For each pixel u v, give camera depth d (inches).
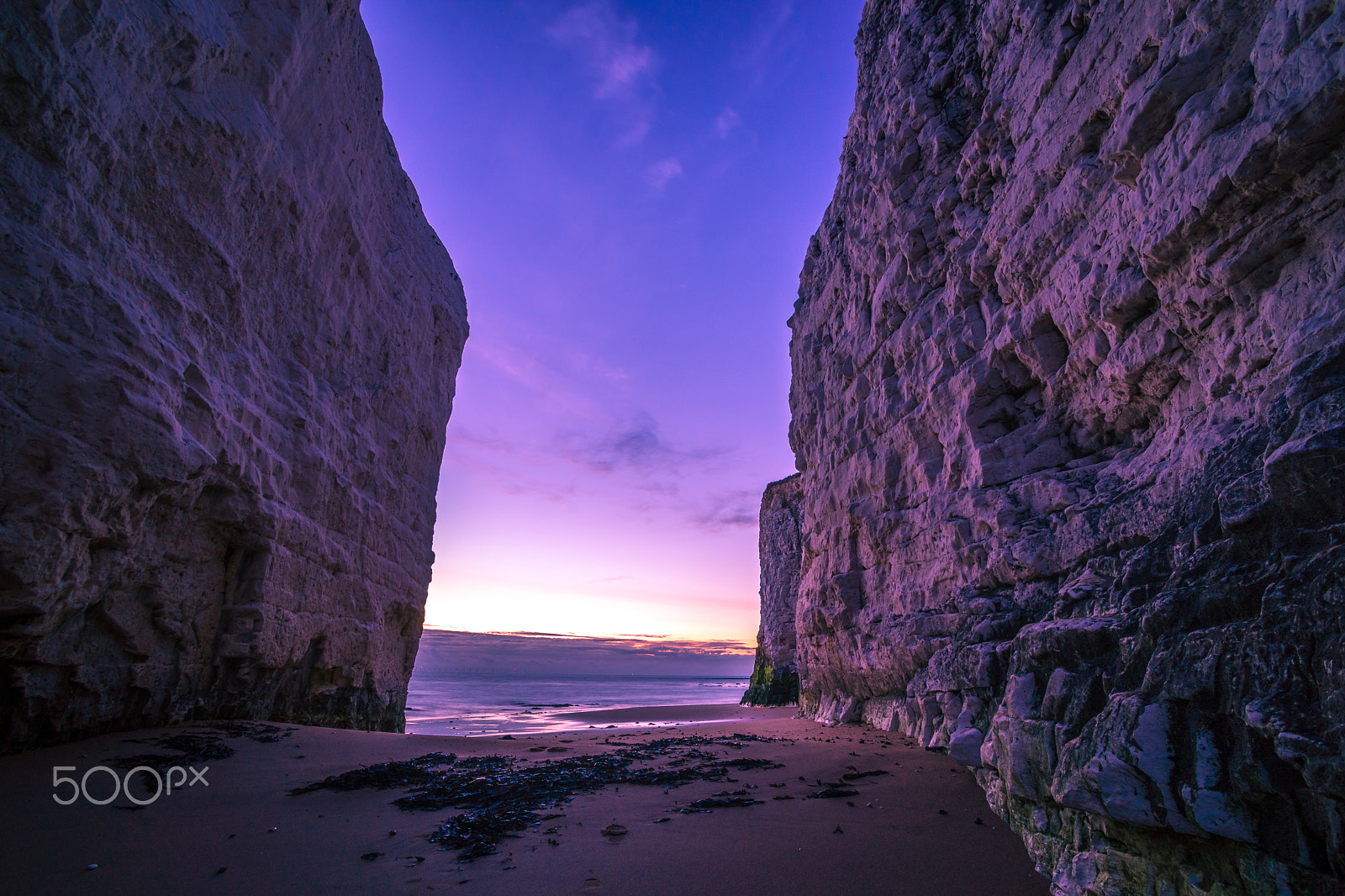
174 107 335.9
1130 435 307.7
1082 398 326.3
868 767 349.7
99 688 321.1
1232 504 163.3
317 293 497.7
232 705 417.7
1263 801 120.4
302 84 448.8
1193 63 228.2
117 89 297.4
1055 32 315.0
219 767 316.5
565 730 968.3
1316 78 174.1
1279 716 118.0
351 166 534.0
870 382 538.9
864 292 569.9
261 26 403.9
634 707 1806.1
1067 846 178.4
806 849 212.1
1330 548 126.6
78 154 280.2
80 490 267.1
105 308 285.3
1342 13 168.9
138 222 319.9
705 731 643.5
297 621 462.0
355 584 559.2
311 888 180.7
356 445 562.6
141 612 344.8
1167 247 235.0
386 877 189.8
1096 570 240.1
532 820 247.4
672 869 194.2
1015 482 348.5
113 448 281.4
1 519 243.3
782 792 298.5
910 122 471.2
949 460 408.5
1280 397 169.2
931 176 455.5
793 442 778.2
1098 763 154.0
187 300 353.1
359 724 577.6
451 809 267.6
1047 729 189.8
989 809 256.5
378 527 605.0
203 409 347.9
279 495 439.2
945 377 419.5
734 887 180.4
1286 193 195.0
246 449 395.2
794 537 1496.1
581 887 181.0
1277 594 131.0
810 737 502.3
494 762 380.8
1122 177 263.1
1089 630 189.8
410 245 690.2
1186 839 138.9
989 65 401.1
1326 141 179.9
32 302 256.8
